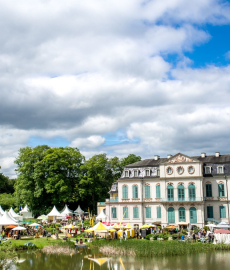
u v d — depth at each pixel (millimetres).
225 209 71750
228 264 39812
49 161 93812
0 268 33781
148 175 78812
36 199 94500
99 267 40344
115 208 80062
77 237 63219
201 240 54781
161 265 40375
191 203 72188
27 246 52438
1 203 106000
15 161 100938
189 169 73875
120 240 54250
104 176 113250
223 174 72938
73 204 107250
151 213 76562
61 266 41250
